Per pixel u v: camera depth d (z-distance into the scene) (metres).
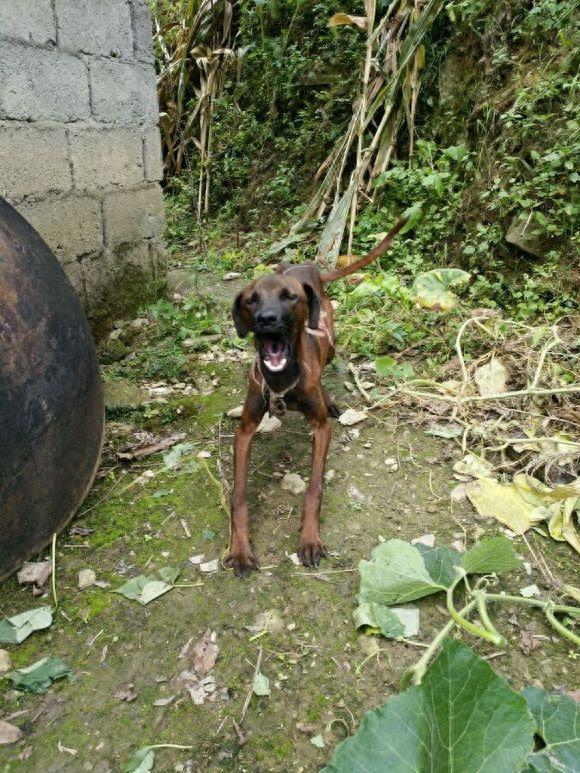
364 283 2.11
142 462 1.45
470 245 2.22
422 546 1.09
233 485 1.25
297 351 1.15
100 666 0.94
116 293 2.18
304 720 0.84
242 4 3.80
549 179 1.94
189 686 0.90
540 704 0.77
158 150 2.29
